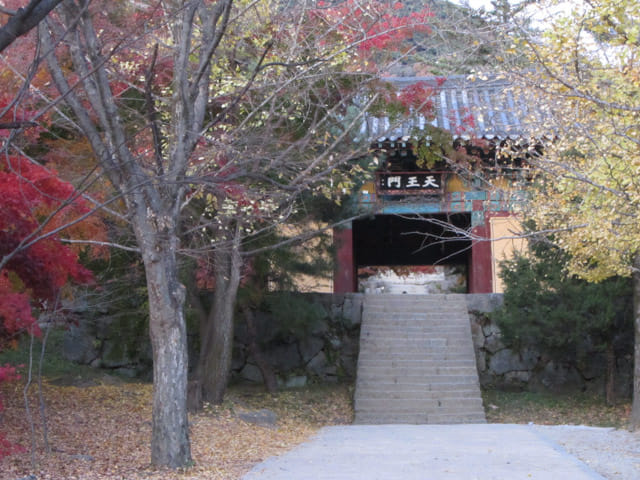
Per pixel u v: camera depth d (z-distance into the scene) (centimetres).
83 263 1173
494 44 956
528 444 966
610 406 1521
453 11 995
